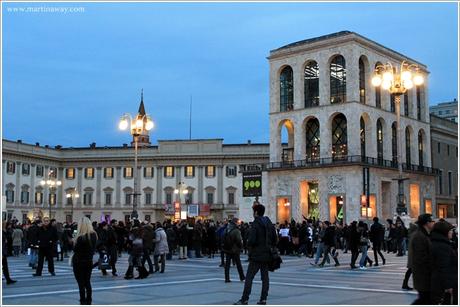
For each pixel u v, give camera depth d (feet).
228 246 63.62
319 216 225.35
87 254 43.62
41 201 330.95
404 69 126.21
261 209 46.21
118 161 340.39
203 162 330.95
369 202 214.28
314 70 240.53
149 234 70.69
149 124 120.88
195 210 168.76
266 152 322.55
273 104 248.93
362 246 83.30
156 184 334.65
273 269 45.70
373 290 54.60
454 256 35.27
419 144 269.03
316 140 241.76
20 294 51.57
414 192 251.19
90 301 43.80
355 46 226.58
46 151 336.90
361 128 234.38
